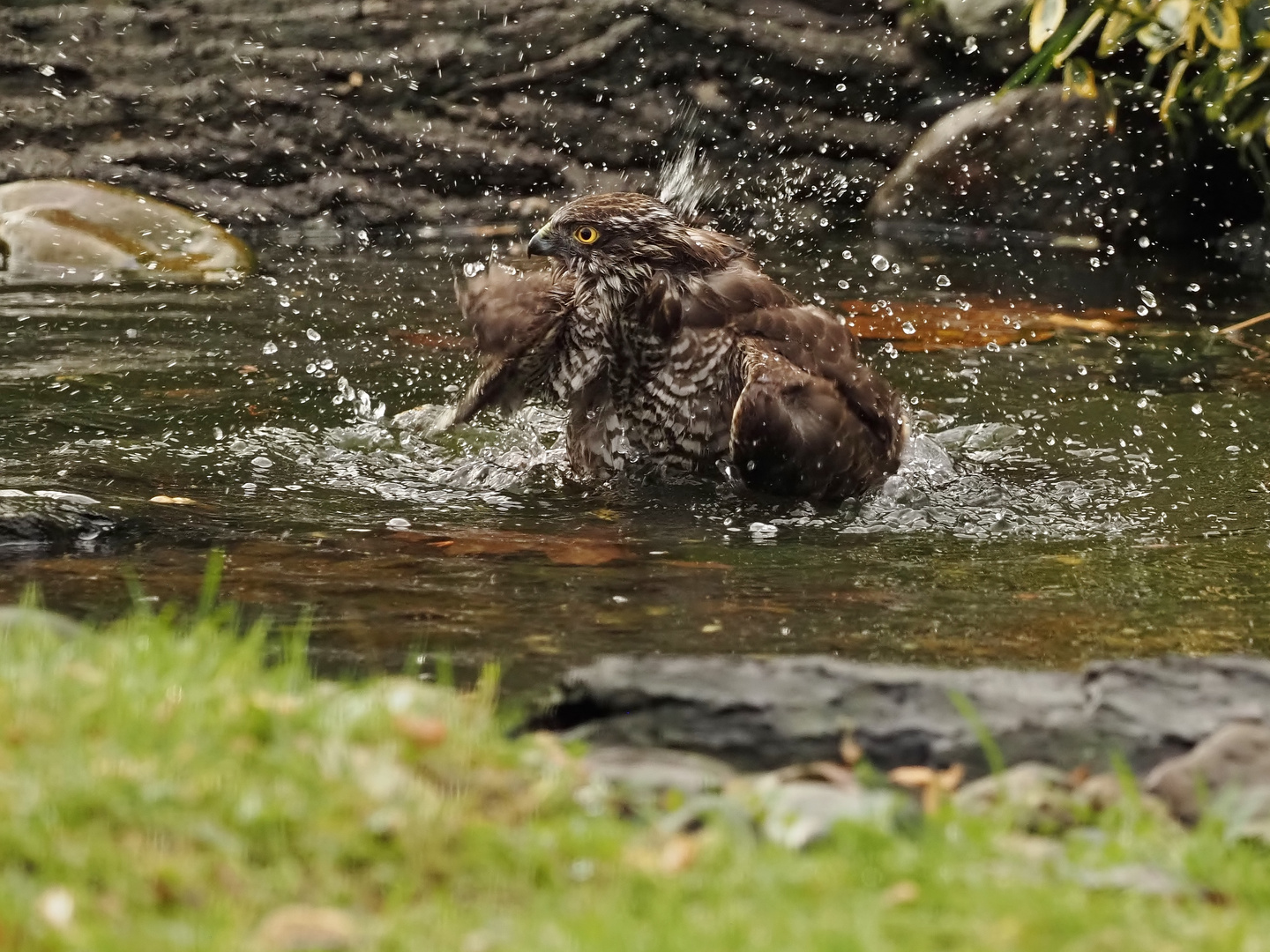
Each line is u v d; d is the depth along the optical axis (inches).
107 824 188.2
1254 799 218.5
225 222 804.6
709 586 341.1
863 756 241.6
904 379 528.7
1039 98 774.5
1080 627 315.9
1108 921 182.4
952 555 371.2
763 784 222.7
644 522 396.2
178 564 340.2
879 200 810.8
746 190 836.0
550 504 410.3
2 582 320.5
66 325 569.0
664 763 231.8
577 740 243.9
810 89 841.5
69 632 252.8
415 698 234.2
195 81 816.9
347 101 823.1
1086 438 471.2
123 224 676.1
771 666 256.8
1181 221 765.3
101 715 209.9
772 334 425.1
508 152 829.8
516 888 187.9
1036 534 389.4
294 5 828.0
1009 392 516.1
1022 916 182.2
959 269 701.3
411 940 173.8
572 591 332.8
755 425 403.9
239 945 170.7
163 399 485.4
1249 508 410.0
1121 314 624.7
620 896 186.4
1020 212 778.2
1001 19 806.5
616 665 257.0
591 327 428.1
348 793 199.5
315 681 249.6
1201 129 753.0
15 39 813.2
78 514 362.3
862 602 331.6
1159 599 337.1
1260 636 311.9
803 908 183.9
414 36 829.8
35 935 167.5
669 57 839.7
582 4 834.8
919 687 252.8
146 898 178.4
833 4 845.8
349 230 805.2
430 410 483.8
